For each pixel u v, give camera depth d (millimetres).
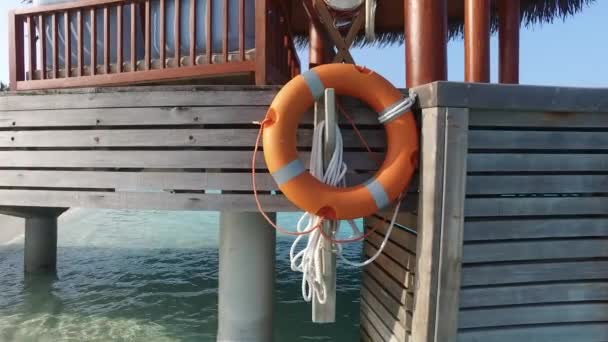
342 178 3311
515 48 5816
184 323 5734
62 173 3742
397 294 3791
